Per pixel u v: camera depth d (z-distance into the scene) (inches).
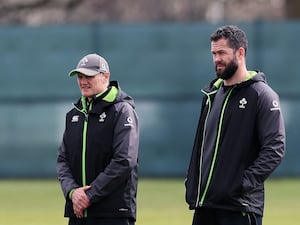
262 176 916.6
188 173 961.5
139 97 2493.8
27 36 2497.5
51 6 4072.3
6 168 2511.1
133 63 2493.8
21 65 2497.5
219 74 935.0
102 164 956.0
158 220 1657.2
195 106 2485.2
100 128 954.7
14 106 2500.0
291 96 2470.5
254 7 4665.4
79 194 941.8
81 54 2496.3
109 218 948.0
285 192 2177.7
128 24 2496.3
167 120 2491.4
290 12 3580.2
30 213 1775.3
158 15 4562.0
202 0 4648.1
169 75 2493.8
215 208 928.9
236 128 928.9
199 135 956.0
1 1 3998.5
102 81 962.7
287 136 2468.0
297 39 2471.7
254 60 2480.3
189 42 2488.9
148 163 2496.3
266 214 1755.7
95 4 4360.2
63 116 2496.3
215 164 932.6
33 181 2476.6
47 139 2502.5
